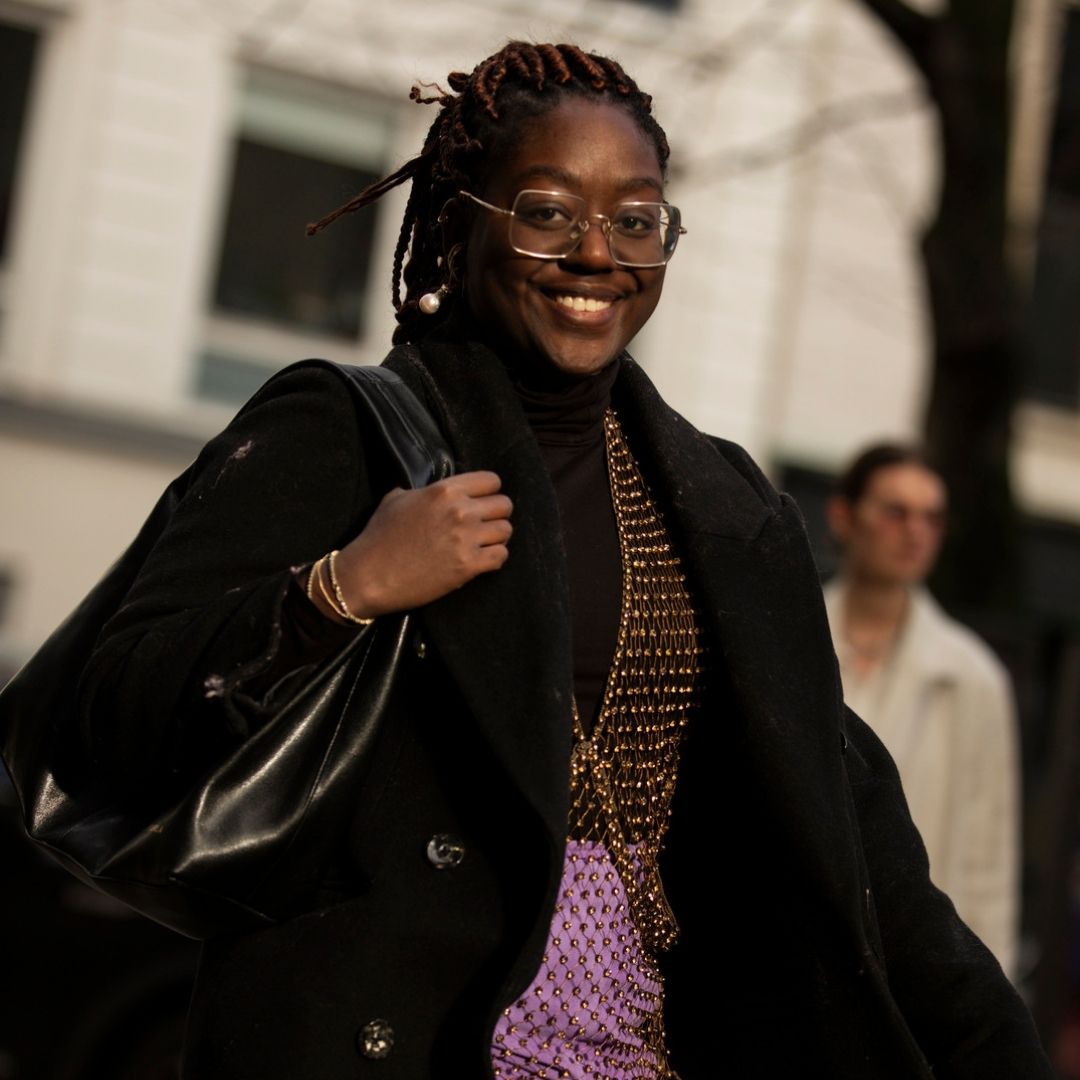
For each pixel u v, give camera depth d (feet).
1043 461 76.54
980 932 23.25
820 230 72.33
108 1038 29.91
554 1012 11.07
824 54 71.56
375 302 69.21
